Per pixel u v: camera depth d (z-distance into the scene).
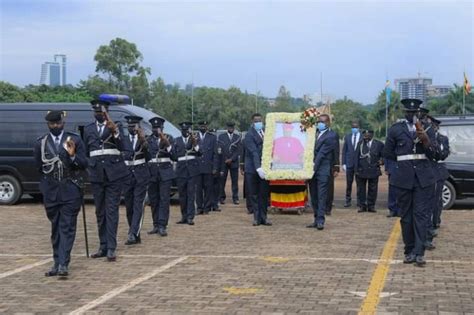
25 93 49.72
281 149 14.15
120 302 6.94
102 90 55.94
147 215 14.79
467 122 15.41
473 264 8.86
